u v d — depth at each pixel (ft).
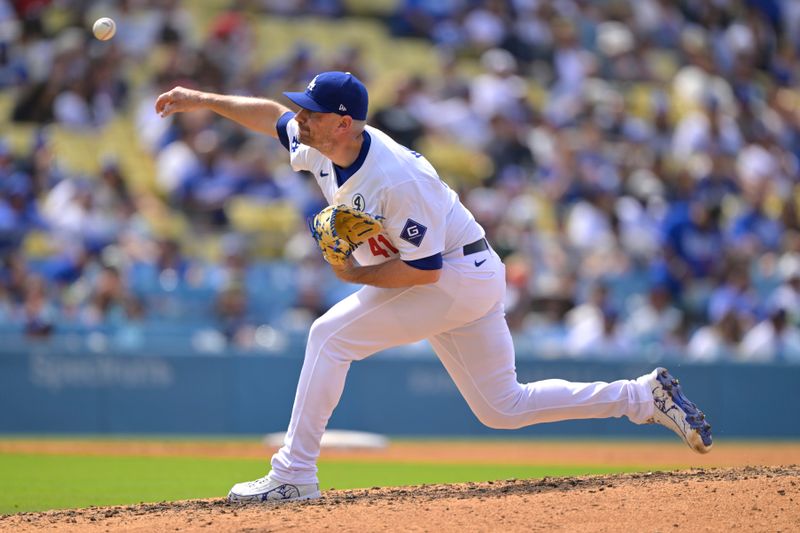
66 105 172.24
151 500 72.38
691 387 151.02
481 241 56.90
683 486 53.93
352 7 215.31
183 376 137.18
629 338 155.84
